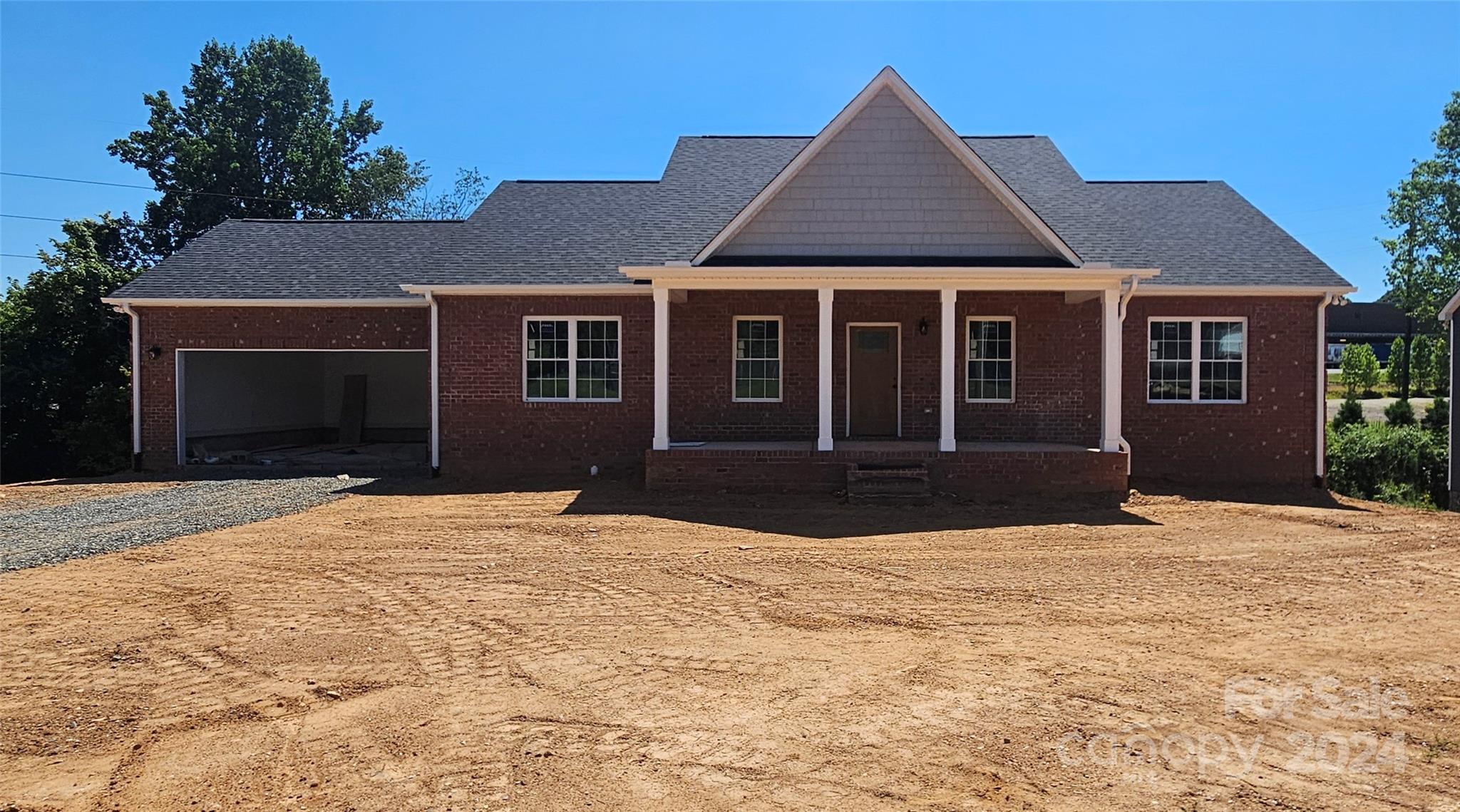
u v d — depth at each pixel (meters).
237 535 11.46
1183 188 20.41
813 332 17.03
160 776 4.66
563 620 7.46
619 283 16.73
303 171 37.84
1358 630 7.13
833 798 4.33
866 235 15.42
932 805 4.25
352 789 4.47
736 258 15.38
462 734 5.12
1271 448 16.53
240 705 5.62
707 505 13.58
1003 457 14.52
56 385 25.84
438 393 17.22
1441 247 40.19
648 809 4.23
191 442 19.45
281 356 22.89
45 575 9.22
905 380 16.98
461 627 7.27
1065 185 19.95
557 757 4.81
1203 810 4.18
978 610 7.79
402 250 20.00
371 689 5.88
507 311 17.11
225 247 20.38
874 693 5.75
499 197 21.00
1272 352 16.48
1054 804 4.25
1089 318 16.73
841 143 15.45
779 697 5.70
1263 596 8.28
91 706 5.63
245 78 37.78
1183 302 16.56
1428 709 5.43
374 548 10.62
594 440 17.14
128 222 33.88
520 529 11.84
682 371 17.08
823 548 10.61
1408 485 19.61
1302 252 17.33
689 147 21.80
